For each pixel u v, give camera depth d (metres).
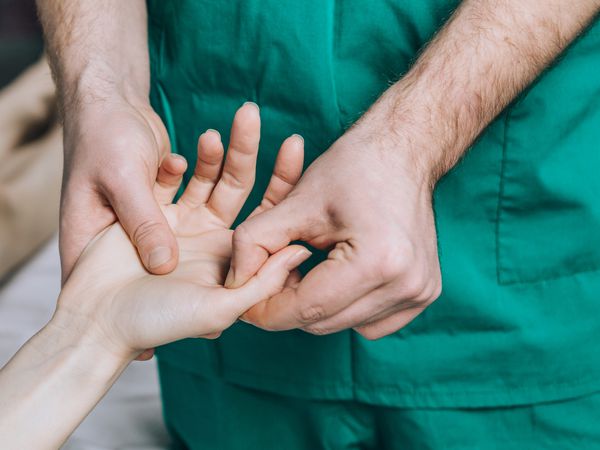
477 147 0.75
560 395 0.79
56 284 1.30
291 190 0.70
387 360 0.79
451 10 0.74
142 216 0.71
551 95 0.75
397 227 0.63
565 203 0.77
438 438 0.80
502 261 0.78
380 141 0.67
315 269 0.65
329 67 0.75
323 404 0.82
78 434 1.00
